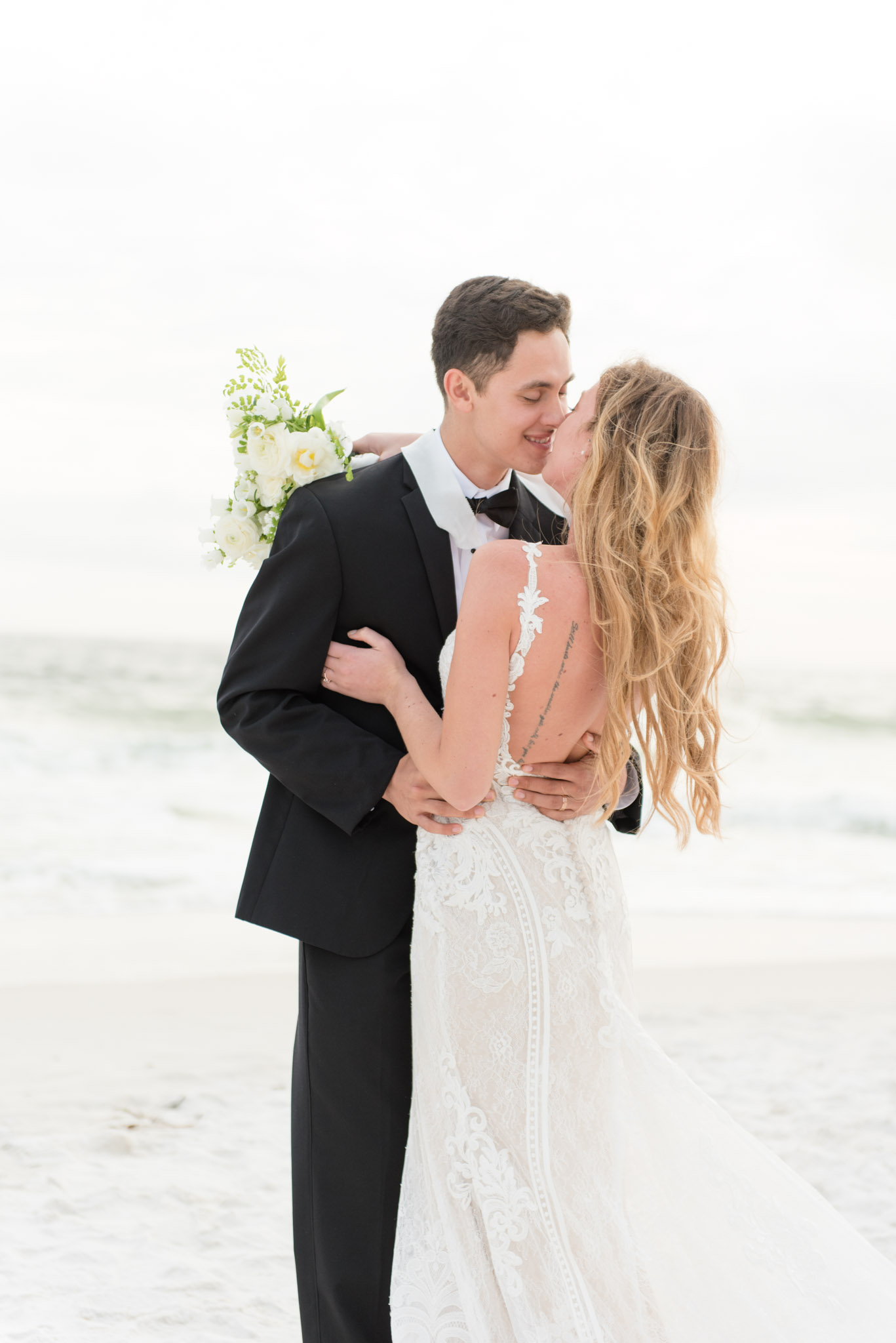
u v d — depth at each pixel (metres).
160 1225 3.20
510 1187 1.82
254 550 2.25
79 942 7.28
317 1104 2.12
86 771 15.88
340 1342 2.06
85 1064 4.69
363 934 2.08
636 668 1.87
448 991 1.90
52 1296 2.76
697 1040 5.17
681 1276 1.84
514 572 1.87
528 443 2.15
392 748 2.05
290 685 2.10
